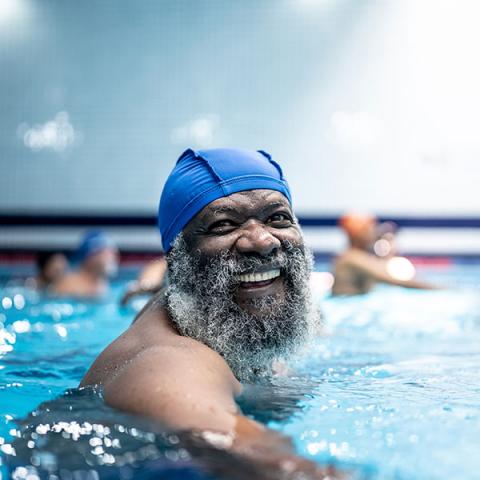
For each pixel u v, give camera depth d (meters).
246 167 1.85
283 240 1.79
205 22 7.77
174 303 1.79
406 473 1.21
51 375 2.27
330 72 7.63
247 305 1.76
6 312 4.77
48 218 7.85
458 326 3.90
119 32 7.86
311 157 7.63
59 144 7.87
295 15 7.67
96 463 1.23
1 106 7.95
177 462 1.19
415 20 7.52
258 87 7.71
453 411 1.66
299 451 1.28
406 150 7.50
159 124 7.80
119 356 1.66
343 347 2.99
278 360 1.89
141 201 7.80
